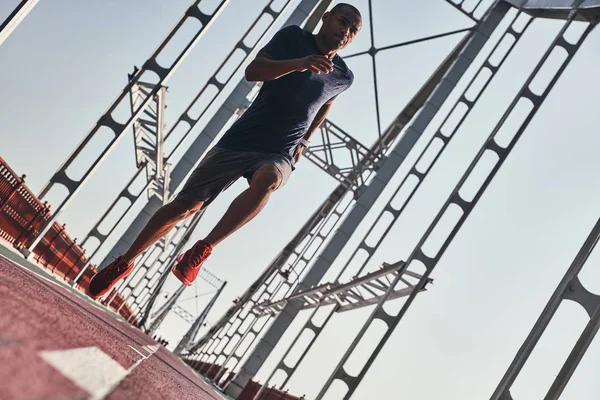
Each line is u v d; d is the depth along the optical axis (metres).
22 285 3.18
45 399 1.06
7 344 1.37
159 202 21.16
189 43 11.68
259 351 22.08
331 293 17.62
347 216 23.09
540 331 6.32
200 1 11.86
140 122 13.47
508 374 6.36
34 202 9.61
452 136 18.88
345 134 24.19
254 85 22.08
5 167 8.08
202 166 3.89
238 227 3.66
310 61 3.70
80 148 10.84
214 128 21.67
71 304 4.73
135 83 11.42
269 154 3.89
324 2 23.59
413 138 23.44
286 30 4.06
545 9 15.79
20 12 6.04
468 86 18.89
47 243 11.93
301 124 4.00
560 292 6.30
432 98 23.39
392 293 11.97
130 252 3.80
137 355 3.74
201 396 4.80
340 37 4.03
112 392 1.51
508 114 11.89
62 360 1.54
